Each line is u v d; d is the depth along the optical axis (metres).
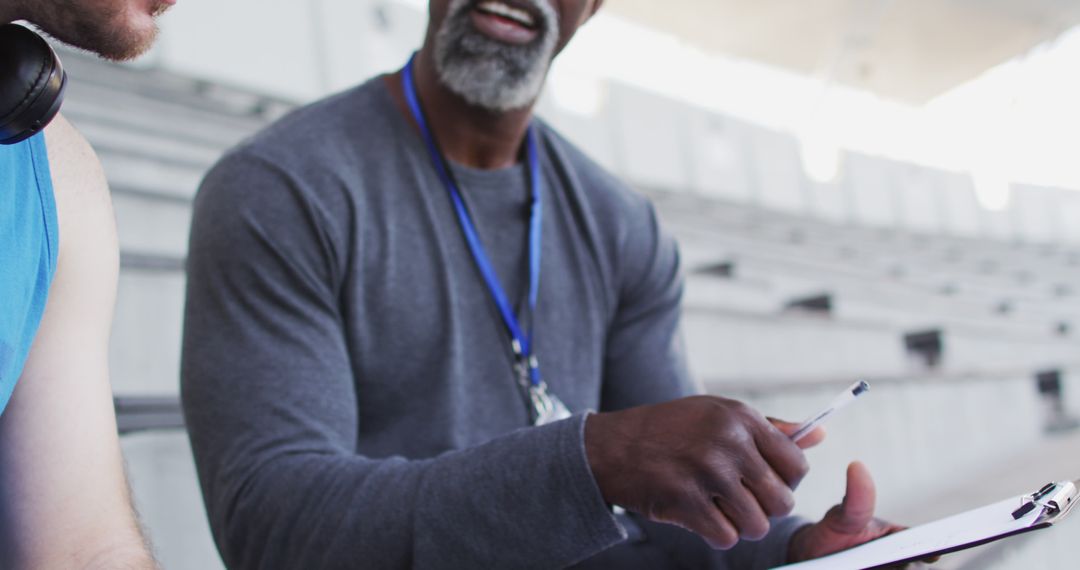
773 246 4.94
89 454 0.55
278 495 0.59
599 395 0.91
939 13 7.71
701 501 0.53
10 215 0.48
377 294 0.75
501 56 0.78
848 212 6.88
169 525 1.14
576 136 4.99
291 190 0.72
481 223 0.83
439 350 0.76
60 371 0.55
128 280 1.42
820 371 2.57
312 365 0.67
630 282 0.91
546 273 0.84
